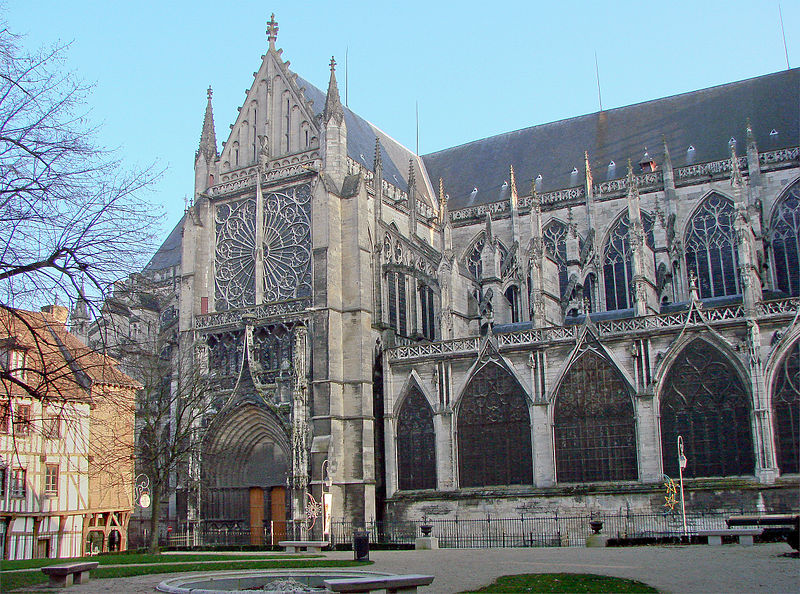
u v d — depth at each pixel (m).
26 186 28.53
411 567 35.38
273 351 73.69
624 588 25.59
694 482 58.19
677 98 94.19
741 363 57.97
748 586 25.38
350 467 69.19
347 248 73.69
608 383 62.50
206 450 72.62
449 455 67.38
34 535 62.53
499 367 66.81
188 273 79.75
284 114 80.25
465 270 80.94
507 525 63.50
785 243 76.75
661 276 75.50
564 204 89.31
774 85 87.56
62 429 64.50
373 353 73.62
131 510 71.81
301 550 57.78
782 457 56.12
